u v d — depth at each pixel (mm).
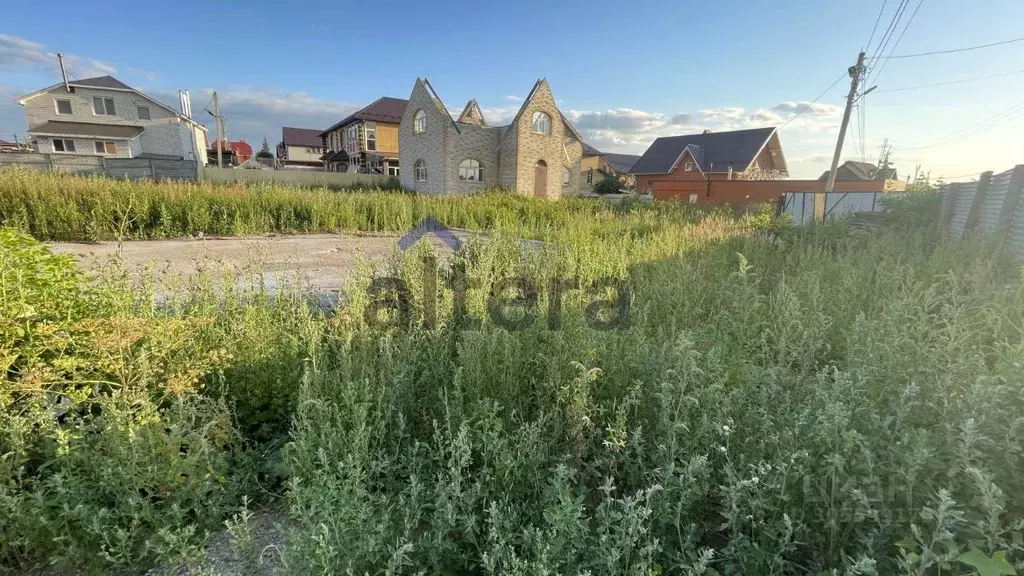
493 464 2100
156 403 2455
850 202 14070
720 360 2693
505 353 2787
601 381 2670
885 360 2334
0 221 8898
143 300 3281
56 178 11305
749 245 7195
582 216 12578
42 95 29484
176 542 1817
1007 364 1944
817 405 2020
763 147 32344
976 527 1378
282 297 3885
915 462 1508
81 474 2082
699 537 1722
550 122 25094
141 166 20422
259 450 2637
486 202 15391
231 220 11289
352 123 37000
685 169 34750
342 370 2584
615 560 1468
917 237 6465
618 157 64938
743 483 1583
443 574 1692
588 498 2148
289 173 25859
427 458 2291
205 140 40125
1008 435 1515
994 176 6785
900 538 1574
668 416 2133
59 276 2680
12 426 2012
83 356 2527
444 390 2516
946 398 1850
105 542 1881
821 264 5316
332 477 1857
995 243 5367
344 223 12477
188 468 2051
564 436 2324
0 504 1779
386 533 1746
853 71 15859
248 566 1762
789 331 3127
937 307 3863
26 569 1897
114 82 31766
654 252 6562
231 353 2902
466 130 24031
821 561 1640
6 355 2215
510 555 1564
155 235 10281
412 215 12734
